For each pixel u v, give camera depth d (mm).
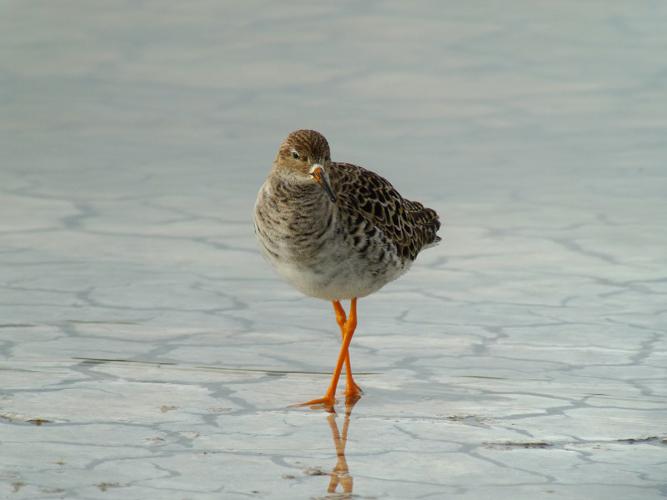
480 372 11500
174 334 12430
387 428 10109
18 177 18219
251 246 15484
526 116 21797
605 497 8680
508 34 27406
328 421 10258
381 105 22453
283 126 21141
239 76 24344
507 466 9273
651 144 20062
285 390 11031
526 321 12930
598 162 19141
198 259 14922
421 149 19844
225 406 10555
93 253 14992
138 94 23125
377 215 11195
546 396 10883
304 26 28031
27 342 12023
